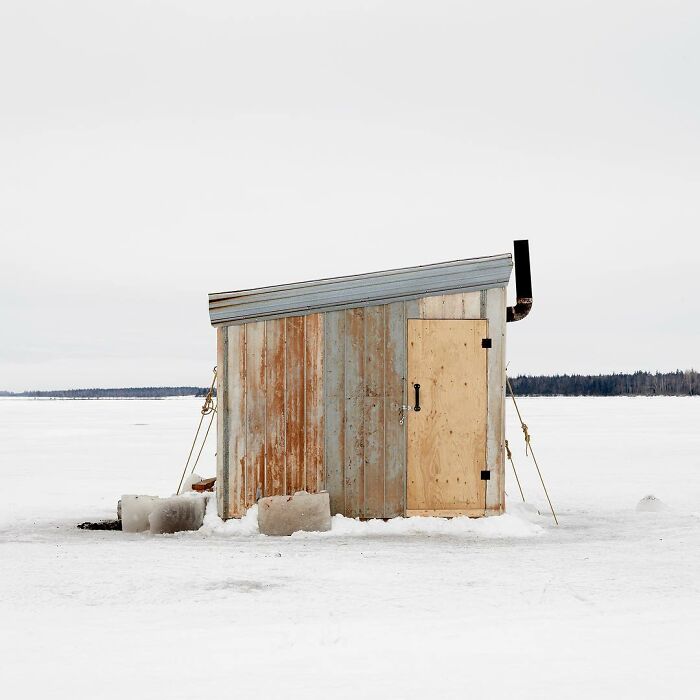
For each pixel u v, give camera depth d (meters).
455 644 5.21
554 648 5.12
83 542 9.66
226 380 10.79
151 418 59.25
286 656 4.98
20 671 4.73
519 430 38.16
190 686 4.45
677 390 150.62
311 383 10.77
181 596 6.63
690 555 8.59
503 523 10.41
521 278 11.25
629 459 23.23
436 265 10.90
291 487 10.70
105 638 5.40
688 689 4.38
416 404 10.77
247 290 10.84
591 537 10.04
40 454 25.75
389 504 10.71
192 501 10.59
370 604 6.33
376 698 4.25
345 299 10.82
